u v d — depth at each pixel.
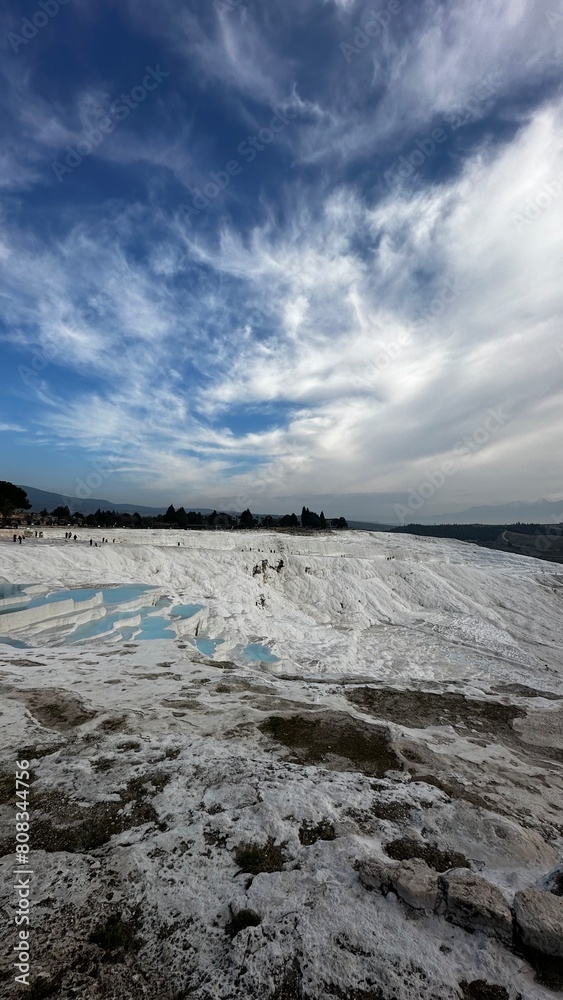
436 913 3.95
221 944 3.71
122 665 12.64
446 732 10.34
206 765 6.62
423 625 35.03
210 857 4.76
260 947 3.62
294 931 3.77
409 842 5.17
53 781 6.14
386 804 5.99
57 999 3.22
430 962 3.50
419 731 10.08
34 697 9.33
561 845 5.77
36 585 23.92
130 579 30.91
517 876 4.64
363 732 8.76
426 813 5.80
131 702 9.52
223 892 4.28
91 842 4.95
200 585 33.66
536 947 3.54
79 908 4.05
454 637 32.12
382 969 3.43
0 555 28.89
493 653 28.47
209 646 19.25
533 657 28.84
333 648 25.41
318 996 3.24
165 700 9.84
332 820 5.48
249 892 4.22
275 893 4.21
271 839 5.06
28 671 11.43
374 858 4.68
